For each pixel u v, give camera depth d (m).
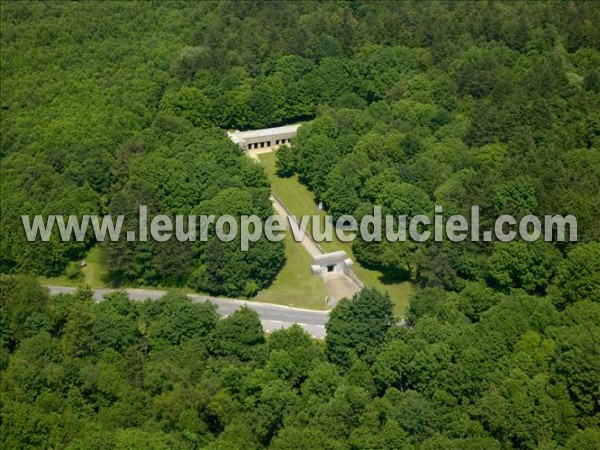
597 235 174.88
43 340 157.50
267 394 143.88
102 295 197.12
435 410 139.00
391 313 166.25
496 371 141.88
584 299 159.25
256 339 166.25
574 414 133.00
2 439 134.62
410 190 196.75
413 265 194.88
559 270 167.00
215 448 131.12
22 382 145.75
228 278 197.62
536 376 137.88
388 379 147.88
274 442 133.88
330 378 147.88
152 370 151.50
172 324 166.38
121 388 147.50
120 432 134.12
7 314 165.62
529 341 146.75
